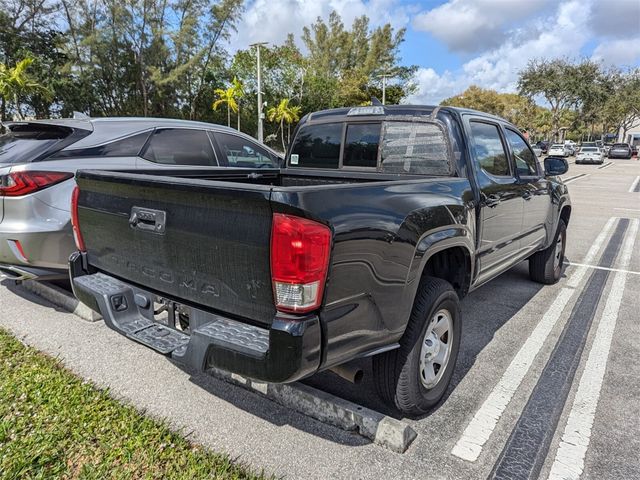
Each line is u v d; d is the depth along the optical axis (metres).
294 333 1.80
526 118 65.62
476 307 4.64
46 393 2.80
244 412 2.74
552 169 4.66
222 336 2.01
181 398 2.88
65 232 3.83
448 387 3.05
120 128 4.62
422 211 2.47
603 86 44.69
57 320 4.03
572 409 2.81
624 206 12.48
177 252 2.24
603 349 3.67
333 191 1.98
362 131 3.79
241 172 3.89
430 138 3.34
